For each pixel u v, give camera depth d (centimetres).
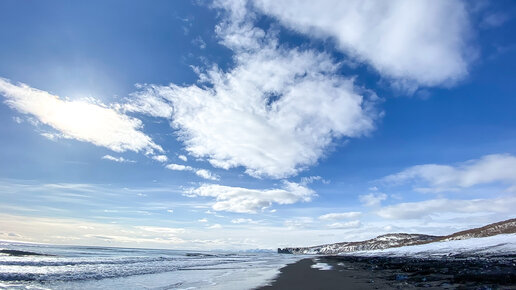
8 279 2881
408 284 1947
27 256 6625
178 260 8081
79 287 2439
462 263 3369
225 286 2383
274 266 5325
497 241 6381
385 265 4272
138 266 5125
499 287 1520
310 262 7012
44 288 2377
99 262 5866
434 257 5628
